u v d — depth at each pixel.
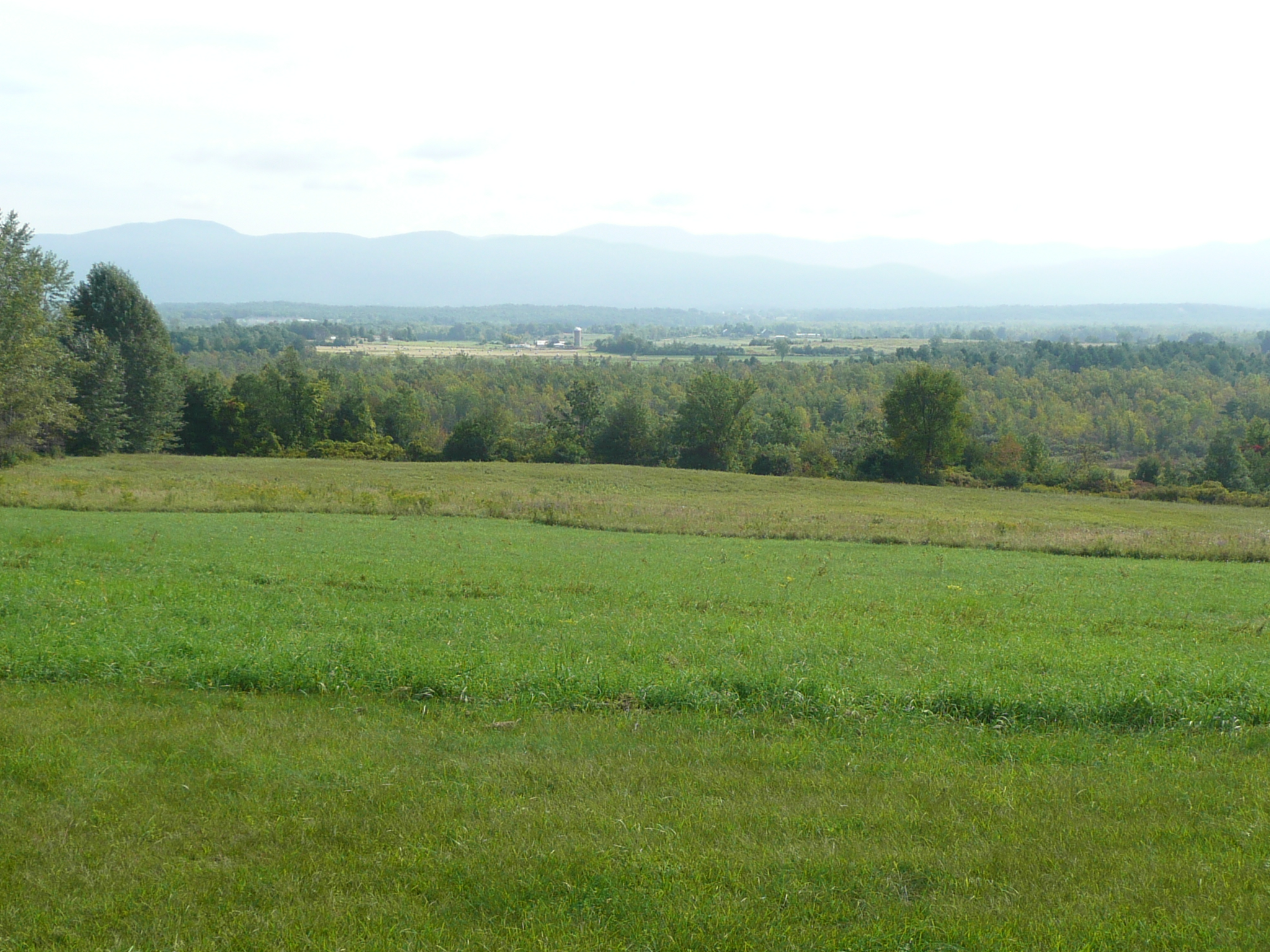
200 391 93.19
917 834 7.57
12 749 8.94
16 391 59.50
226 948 5.83
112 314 82.50
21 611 14.94
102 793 8.06
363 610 17.08
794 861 6.95
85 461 67.06
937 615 19.27
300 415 96.56
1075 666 13.39
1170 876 6.81
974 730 10.59
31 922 6.09
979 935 5.93
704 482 70.12
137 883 6.62
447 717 10.60
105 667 11.92
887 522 41.44
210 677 11.80
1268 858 7.10
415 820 7.66
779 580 25.06
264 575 20.88
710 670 12.43
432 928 6.04
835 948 5.84
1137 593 24.45
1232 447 88.56
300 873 6.78
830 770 9.09
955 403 87.94
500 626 15.88
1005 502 66.50
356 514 40.06
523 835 7.36
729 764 9.24
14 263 58.31
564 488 62.25
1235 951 5.80
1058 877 6.81
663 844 7.25
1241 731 10.59
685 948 5.82
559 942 5.86
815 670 12.53
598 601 19.95
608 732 10.21
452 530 35.62
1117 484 81.94
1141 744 10.20
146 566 21.33
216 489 43.16
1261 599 23.47
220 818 7.69
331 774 8.66
